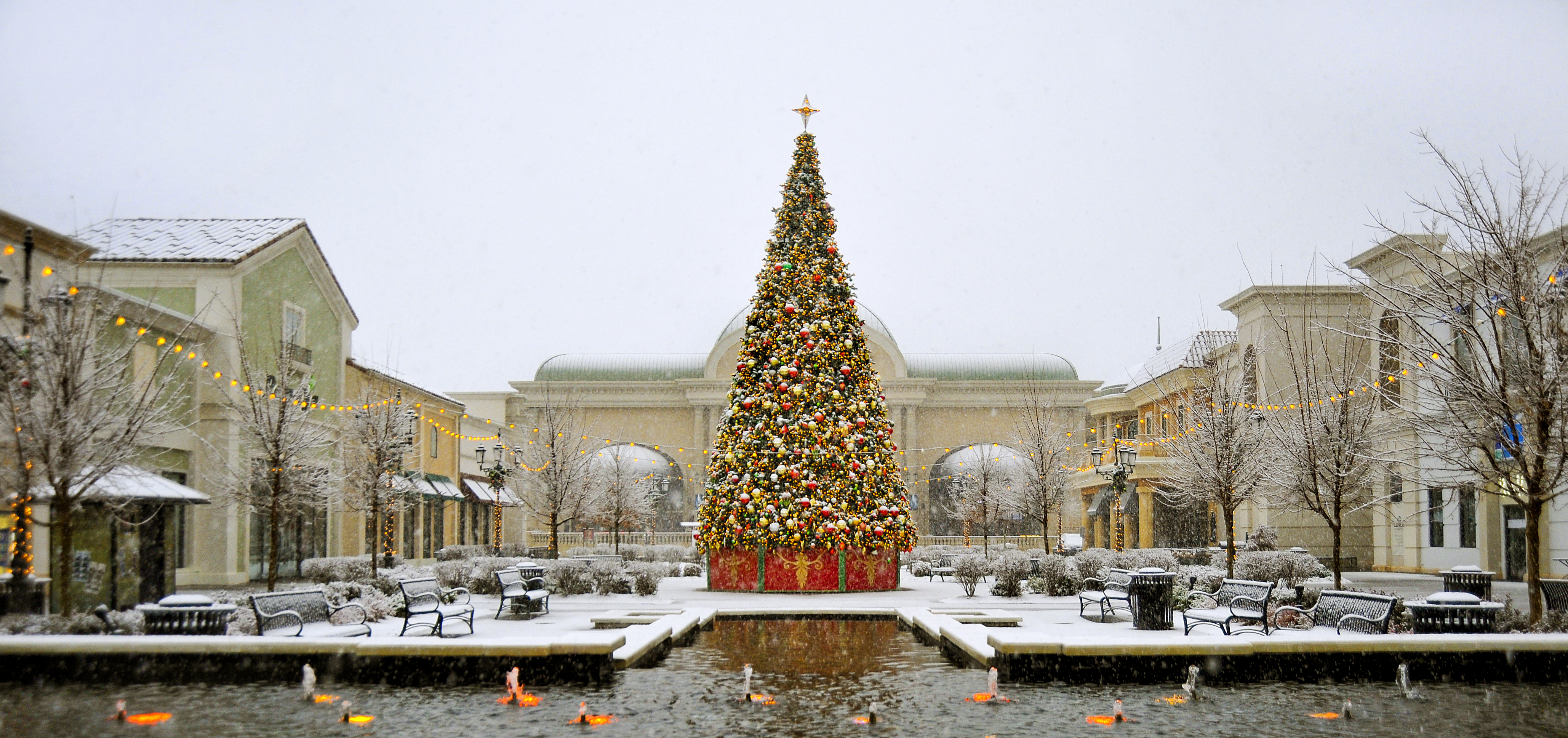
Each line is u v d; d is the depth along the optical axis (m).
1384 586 28.33
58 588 18.17
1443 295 17.02
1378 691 11.58
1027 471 49.62
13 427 15.41
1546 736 9.45
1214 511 45.00
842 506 26.89
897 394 64.06
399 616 19.81
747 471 27.27
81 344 16.28
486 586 25.62
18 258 19.67
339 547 36.44
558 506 39.62
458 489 49.56
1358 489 22.67
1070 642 12.12
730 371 64.31
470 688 11.70
